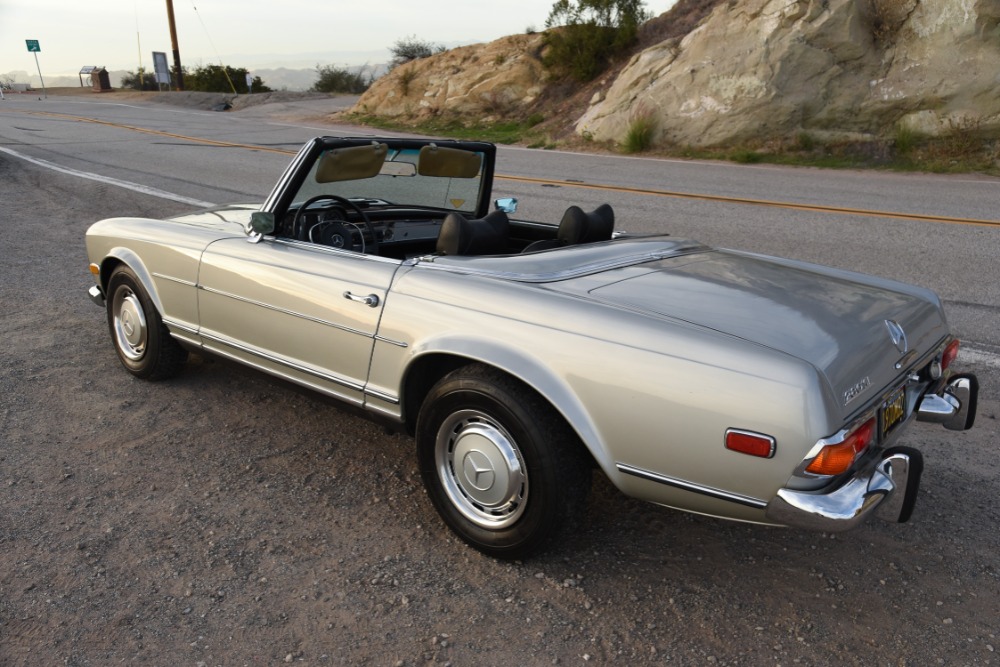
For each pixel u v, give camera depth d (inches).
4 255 301.0
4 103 1439.5
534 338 103.1
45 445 146.1
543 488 104.1
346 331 124.6
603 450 99.7
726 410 90.9
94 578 107.3
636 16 937.5
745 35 693.3
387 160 150.8
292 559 112.9
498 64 1029.8
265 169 566.6
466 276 115.9
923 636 99.2
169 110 1280.8
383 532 120.6
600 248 129.3
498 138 877.8
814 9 653.3
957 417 118.7
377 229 166.4
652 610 103.6
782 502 89.8
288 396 171.6
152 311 165.9
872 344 100.7
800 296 111.3
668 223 382.3
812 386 87.8
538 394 104.3
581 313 102.3
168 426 155.4
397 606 103.2
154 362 170.2
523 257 120.0
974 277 277.6
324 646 95.4
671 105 727.7
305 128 973.2
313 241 150.5
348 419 161.0
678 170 598.2
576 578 109.9
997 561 115.6
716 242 338.3
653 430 95.6
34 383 175.3
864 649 96.7
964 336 213.9
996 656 95.7
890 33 645.3
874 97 649.0
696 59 722.2
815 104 666.8
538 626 99.9
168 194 444.5
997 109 604.1
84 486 131.9
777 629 100.2
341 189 151.9
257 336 141.6
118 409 162.7
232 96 1471.5
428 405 113.5
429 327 112.9
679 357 94.2
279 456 144.3
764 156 657.0
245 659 93.0
